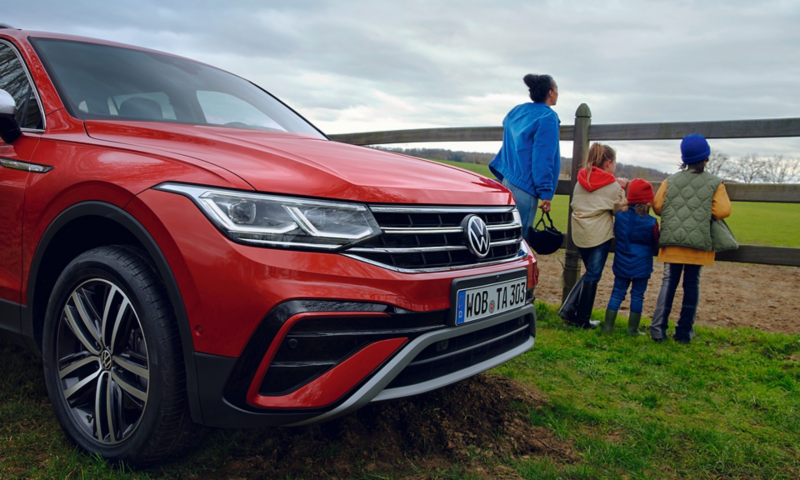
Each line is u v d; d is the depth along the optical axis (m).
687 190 3.84
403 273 1.83
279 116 3.20
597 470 2.13
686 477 2.14
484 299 2.10
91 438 1.99
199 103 2.83
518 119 4.43
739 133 4.11
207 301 1.65
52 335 2.09
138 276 1.80
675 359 3.56
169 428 1.78
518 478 2.02
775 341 3.92
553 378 3.18
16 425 2.22
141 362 1.87
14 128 2.30
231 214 1.67
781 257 4.07
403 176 2.09
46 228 2.09
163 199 1.76
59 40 2.72
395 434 2.29
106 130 2.28
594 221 4.16
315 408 1.67
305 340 1.65
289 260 1.65
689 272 3.93
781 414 2.73
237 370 1.64
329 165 1.96
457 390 2.76
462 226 2.07
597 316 4.77
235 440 2.15
